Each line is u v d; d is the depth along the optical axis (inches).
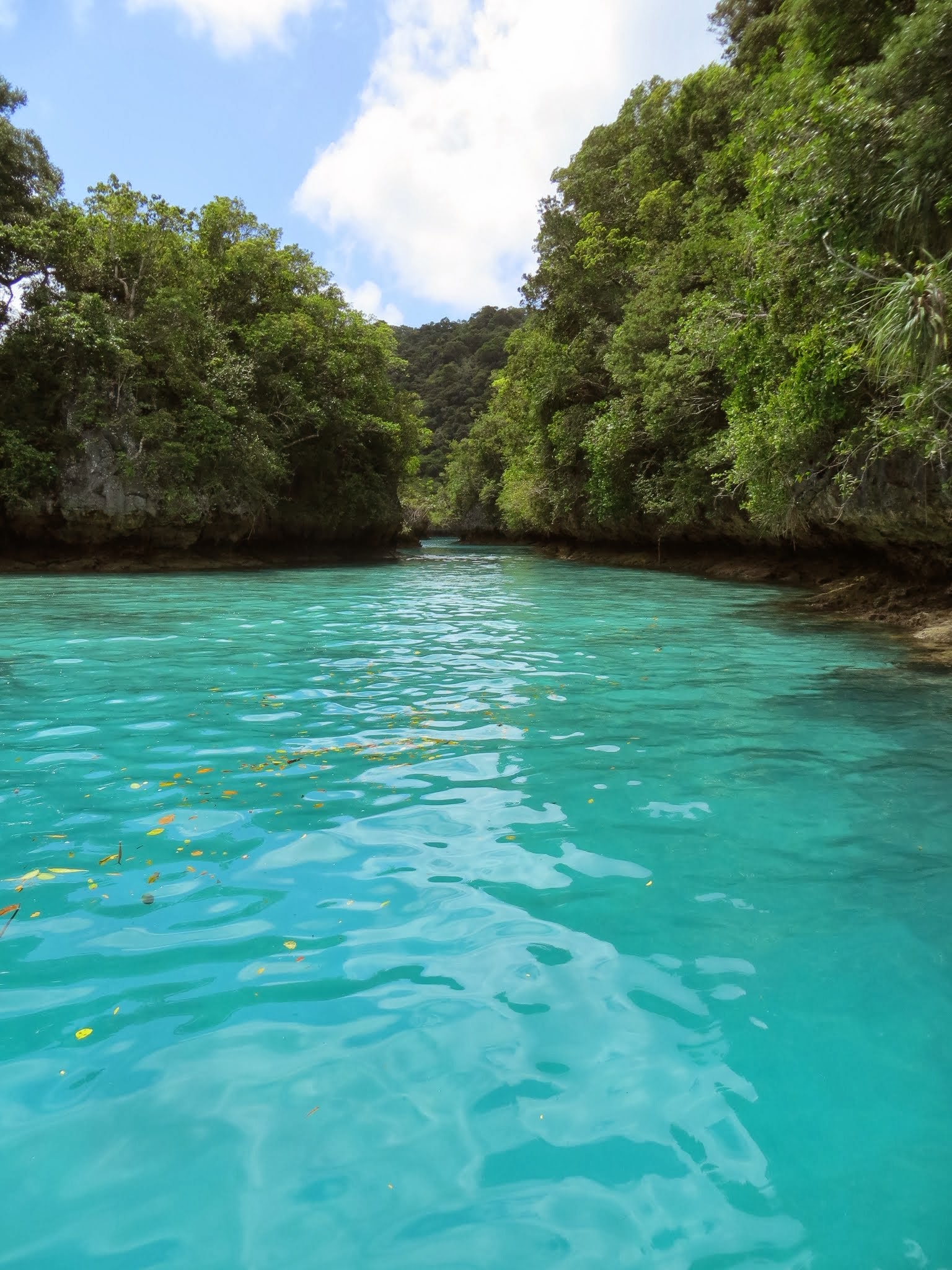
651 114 1055.0
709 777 177.8
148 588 631.8
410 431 1326.3
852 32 406.9
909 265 350.6
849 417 454.9
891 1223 67.4
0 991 96.9
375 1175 71.9
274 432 997.2
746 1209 68.7
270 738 205.3
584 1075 84.4
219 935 110.2
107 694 252.5
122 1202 68.6
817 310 430.9
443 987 99.3
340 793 165.6
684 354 786.2
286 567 984.9
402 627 419.8
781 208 412.2
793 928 114.4
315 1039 89.5
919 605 456.1
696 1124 78.1
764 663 315.9
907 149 327.9
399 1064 85.7
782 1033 91.5
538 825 149.5
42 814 152.0
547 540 1576.0
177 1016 93.2
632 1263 63.1
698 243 757.3
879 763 187.5
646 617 467.2
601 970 103.4
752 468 555.8
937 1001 97.7
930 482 418.3
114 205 888.3
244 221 1061.1
